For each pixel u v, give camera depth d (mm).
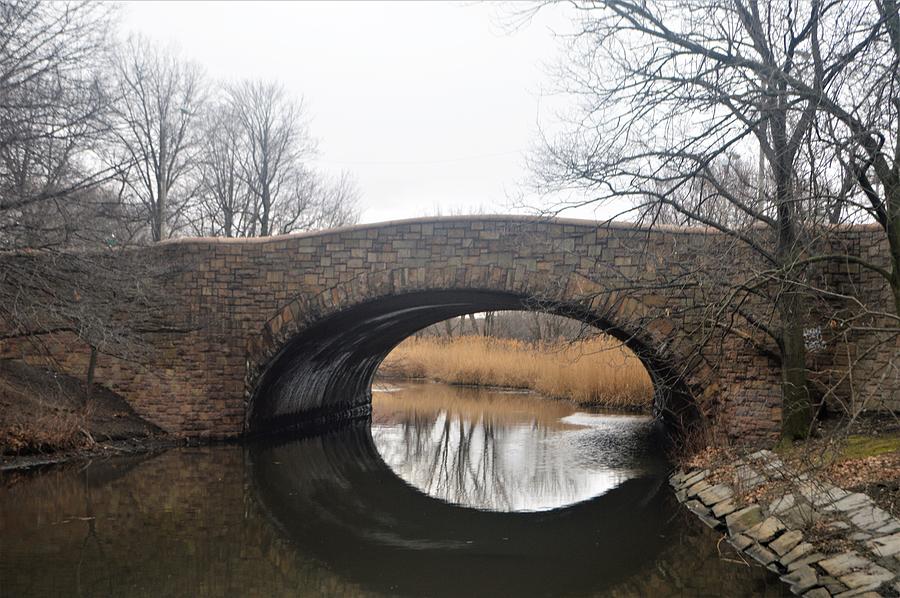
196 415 18844
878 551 8312
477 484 16297
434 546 11250
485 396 36156
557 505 14234
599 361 31188
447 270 17391
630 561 10375
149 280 16750
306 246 18297
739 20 10969
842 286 14641
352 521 12781
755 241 12328
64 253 14422
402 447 21578
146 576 9328
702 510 12805
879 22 8617
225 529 11695
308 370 23234
